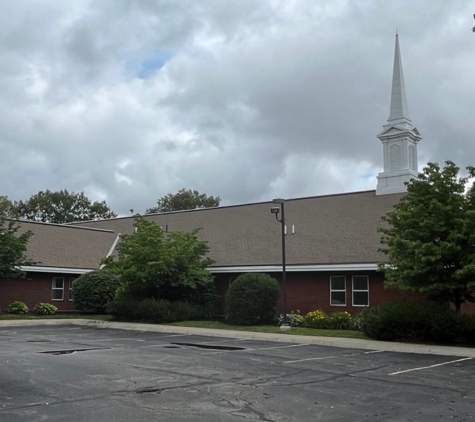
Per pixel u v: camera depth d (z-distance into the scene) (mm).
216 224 34219
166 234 29375
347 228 28156
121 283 28344
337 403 9234
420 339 19281
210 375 11734
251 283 24906
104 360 13648
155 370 12234
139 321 26875
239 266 28594
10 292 30391
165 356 14844
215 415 8164
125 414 8055
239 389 10219
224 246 31172
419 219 19344
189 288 28922
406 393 10227
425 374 12547
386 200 29562
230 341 19734
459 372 12922
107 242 37844
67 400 8906
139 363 13297
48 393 9414
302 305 27078
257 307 24594
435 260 18438
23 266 29578
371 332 19969
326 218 29938
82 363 12961
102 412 8141
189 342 19125
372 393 10164
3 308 29844
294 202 33188
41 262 30250
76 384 10273
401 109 32031
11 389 9688
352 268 25000
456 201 19172
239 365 13398
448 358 15680
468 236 18500
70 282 33375
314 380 11453
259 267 27859
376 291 25078
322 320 23781
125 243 27531
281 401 9281
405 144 31344
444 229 18875
